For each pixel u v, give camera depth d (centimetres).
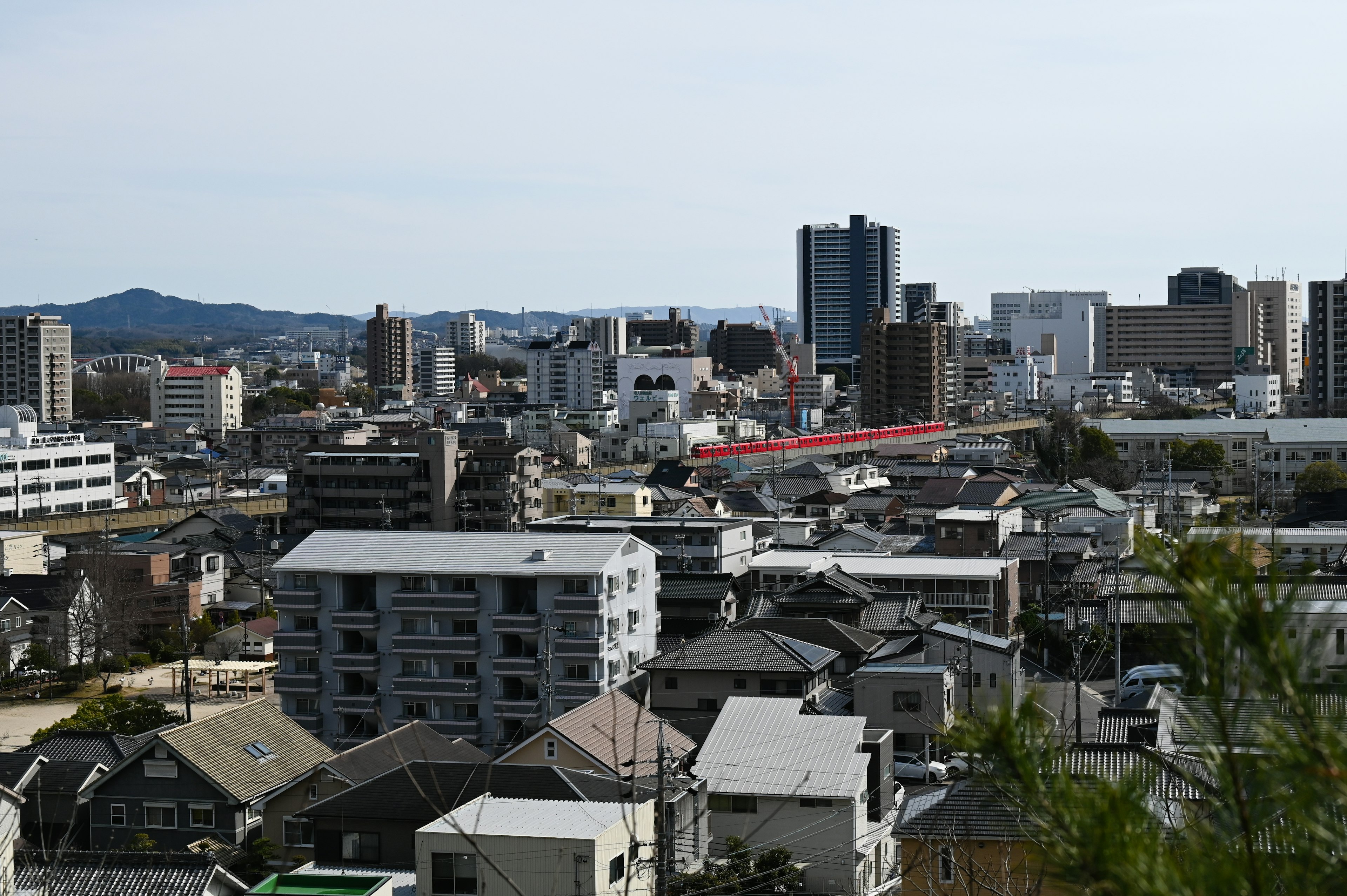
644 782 2822
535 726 4097
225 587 6731
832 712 4028
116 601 5653
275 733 3281
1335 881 346
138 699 4303
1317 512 7194
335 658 4262
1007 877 1627
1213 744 360
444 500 7206
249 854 2766
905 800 2645
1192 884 364
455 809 2534
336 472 7288
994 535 6406
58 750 3134
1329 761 340
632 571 4456
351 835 2700
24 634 5569
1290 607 356
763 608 5062
